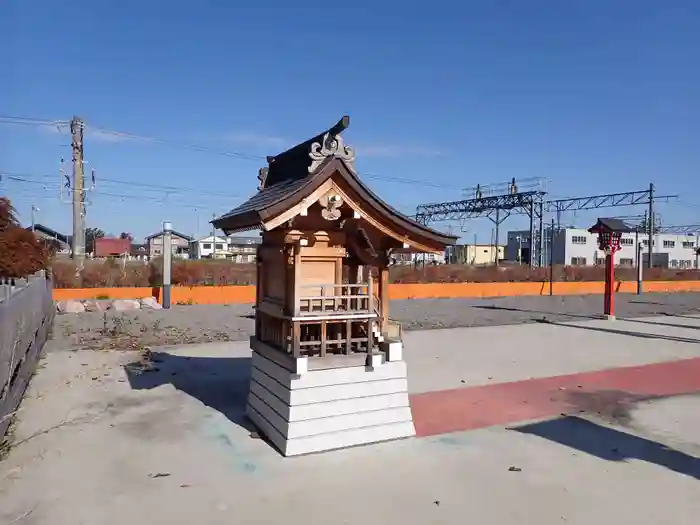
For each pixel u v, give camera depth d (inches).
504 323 718.5
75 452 233.8
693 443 253.0
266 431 254.2
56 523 173.0
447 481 207.9
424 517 179.6
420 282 1296.8
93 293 861.2
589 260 2496.3
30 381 359.6
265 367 263.1
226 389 345.1
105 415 287.4
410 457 231.9
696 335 617.6
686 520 179.2
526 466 223.6
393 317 778.8
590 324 713.0
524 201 1470.2
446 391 347.6
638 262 1320.1
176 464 221.9
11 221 471.5
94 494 193.9
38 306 433.1
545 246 2175.2
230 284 1071.6
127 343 517.0
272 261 264.7
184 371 398.6
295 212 220.7
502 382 374.9
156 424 272.8
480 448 244.4
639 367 433.4
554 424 281.1
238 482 205.0
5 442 242.4
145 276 1029.8
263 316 274.2
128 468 217.5
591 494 197.8
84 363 423.8
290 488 200.2
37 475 209.6
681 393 348.8
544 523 176.6
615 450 243.1
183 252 3321.9
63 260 1096.2
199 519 176.7
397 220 237.1
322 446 236.1
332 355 243.8
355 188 226.4
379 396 250.2
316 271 249.4
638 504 190.2
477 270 1487.5
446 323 713.0
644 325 706.2
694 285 1498.5
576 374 404.5
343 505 187.3
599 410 308.2
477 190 1631.4
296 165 258.1
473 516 180.7
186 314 760.3
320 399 237.1
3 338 235.8
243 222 240.4
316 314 235.9
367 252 249.1
